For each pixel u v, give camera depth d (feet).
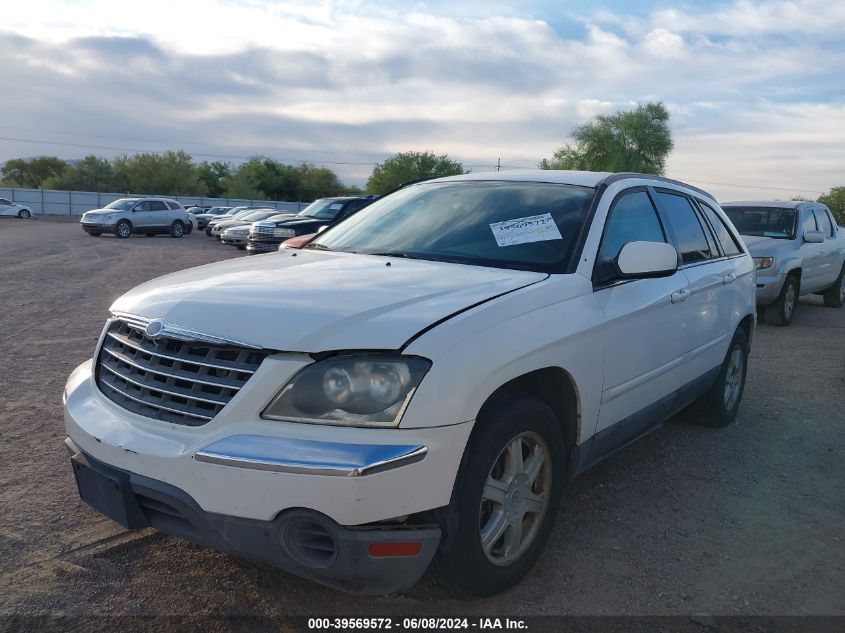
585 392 11.03
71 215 207.21
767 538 12.22
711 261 16.24
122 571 10.57
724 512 13.20
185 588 10.18
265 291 9.73
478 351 8.89
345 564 8.09
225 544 8.47
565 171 14.62
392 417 8.21
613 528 12.43
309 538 8.30
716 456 16.15
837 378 23.75
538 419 10.02
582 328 10.73
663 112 170.40
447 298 9.59
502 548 9.98
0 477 13.69
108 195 213.05
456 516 8.87
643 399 13.07
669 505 13.44
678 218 15.43
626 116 171.12
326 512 7.95
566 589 10.44
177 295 9.86
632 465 15.47
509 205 13.10
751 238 36.19
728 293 16.63
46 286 41.34
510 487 9.84
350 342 8.39
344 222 15.19
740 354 18.35
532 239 12.06
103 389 10.09
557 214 12.50
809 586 10.70
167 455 8.51
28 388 19.60
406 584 8.48
